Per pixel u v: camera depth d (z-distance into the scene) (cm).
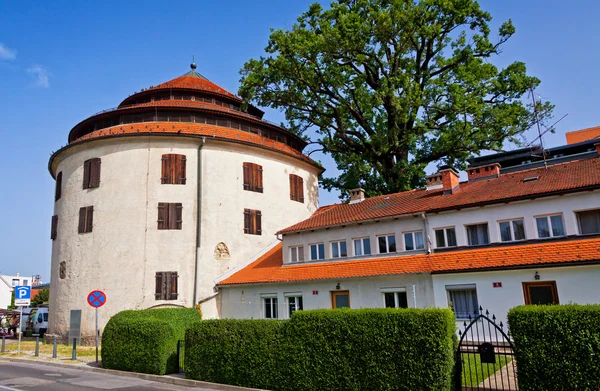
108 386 1302
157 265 2452
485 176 2234
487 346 971
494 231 1788
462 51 3275
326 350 1105
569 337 841
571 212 1634
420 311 1002
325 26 3020
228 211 2672
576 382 821
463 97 3012
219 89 3462
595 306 851
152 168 2580
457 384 980
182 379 1359
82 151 2700
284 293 2225
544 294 1540
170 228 2511
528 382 872
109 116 2828
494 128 3080
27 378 1457
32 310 4009
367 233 2134
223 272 2570
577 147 2567
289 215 2994
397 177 3212
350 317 1088
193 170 2641
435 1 3127
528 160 2822
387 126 3425
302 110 3572
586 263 1447
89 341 2391
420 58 3441
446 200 2028
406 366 986
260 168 2878
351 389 1050
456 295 1722
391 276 1880
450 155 3347
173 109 2803
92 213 2550
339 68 3219
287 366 1163
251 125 3062
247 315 2358
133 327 1574
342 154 3578
